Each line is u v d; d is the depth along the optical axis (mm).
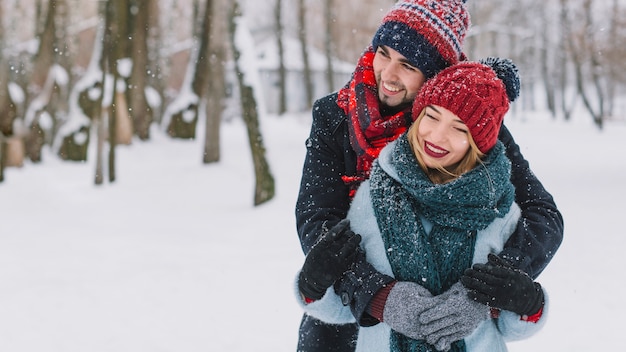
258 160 12539
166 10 38406
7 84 18312
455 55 2229
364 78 2322
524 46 55688
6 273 7309
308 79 38625
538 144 25703
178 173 16625
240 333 5211
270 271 7191
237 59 12852
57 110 22016
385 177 2039
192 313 5738
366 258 2047
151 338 5141
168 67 36906
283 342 5000
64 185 15398
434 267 1976
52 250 8688
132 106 22594
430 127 1965
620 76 36656
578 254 7539
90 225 10836
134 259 8031
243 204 12859
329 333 2389
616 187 13430
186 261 7852
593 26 35938
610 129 37750
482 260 2008
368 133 2217
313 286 1989
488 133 1955
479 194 1909
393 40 2189
